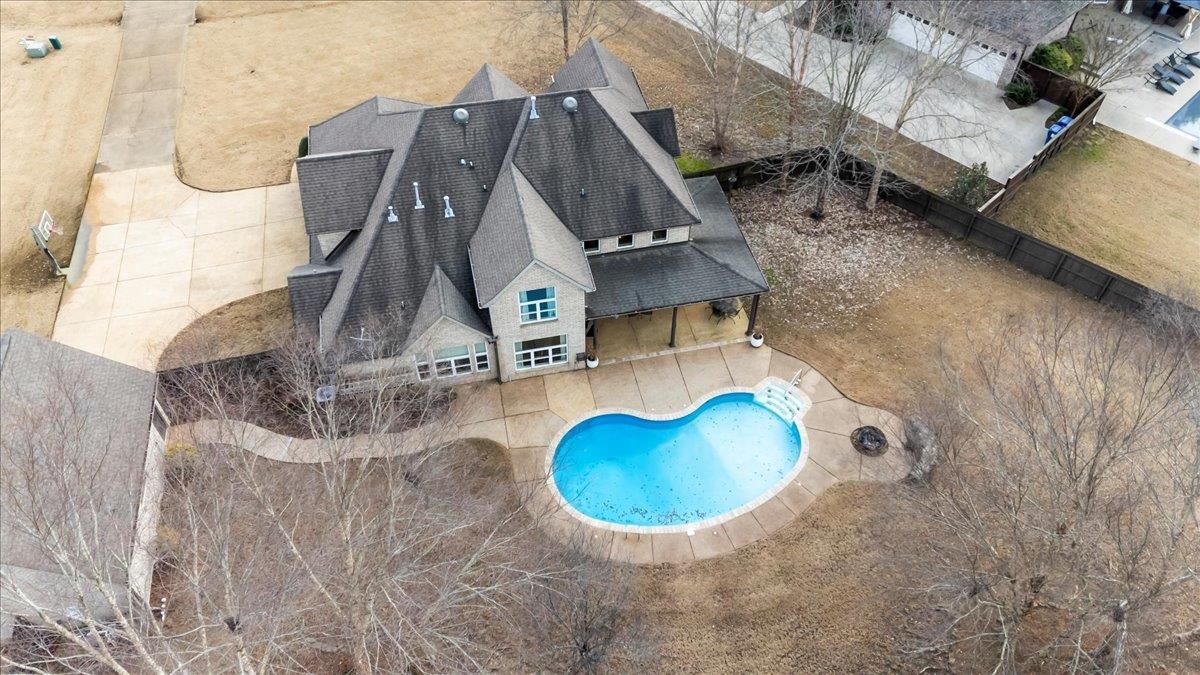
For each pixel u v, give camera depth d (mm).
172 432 33031
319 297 34688
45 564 24234
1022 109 50688
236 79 53812
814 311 39500
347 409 33312
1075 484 23109
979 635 24344
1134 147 48625
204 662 25906
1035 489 27297
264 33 58312
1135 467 27734
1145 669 25531
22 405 25703
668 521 31703
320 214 35812
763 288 35875
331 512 28891
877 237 43188
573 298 33344
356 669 24766
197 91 52719
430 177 34688
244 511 29078
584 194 35375
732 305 38281
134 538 25109
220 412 28672
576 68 43062
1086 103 49656
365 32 58531
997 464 26672
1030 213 44188
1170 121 50469
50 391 27906
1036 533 24719
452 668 24516
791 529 30906
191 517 23500
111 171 46625
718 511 32094
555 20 58156
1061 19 49500
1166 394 28156
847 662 27078
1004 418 29359
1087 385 30922
